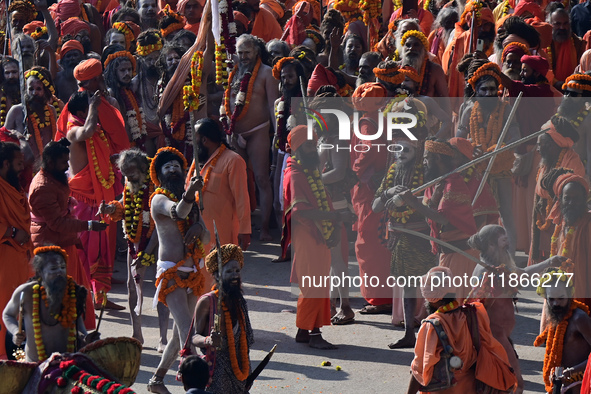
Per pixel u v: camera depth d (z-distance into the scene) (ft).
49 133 71.67
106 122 65.98
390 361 52.80
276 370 51.67
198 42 73.15
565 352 42.63
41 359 41.14
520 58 66.74
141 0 96.89
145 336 57.93
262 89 74.54
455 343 40.06
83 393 34.42
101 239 61.67
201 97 73.82
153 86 75.51
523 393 48.16
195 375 36.32
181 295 48.49
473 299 45.88
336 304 64.39
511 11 85.76
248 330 42.57
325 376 50.62
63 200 55.06
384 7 90.12
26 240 53.16
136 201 54.08
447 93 64.34
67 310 41.50
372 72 69.31
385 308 61.77
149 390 48.19
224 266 42.01
